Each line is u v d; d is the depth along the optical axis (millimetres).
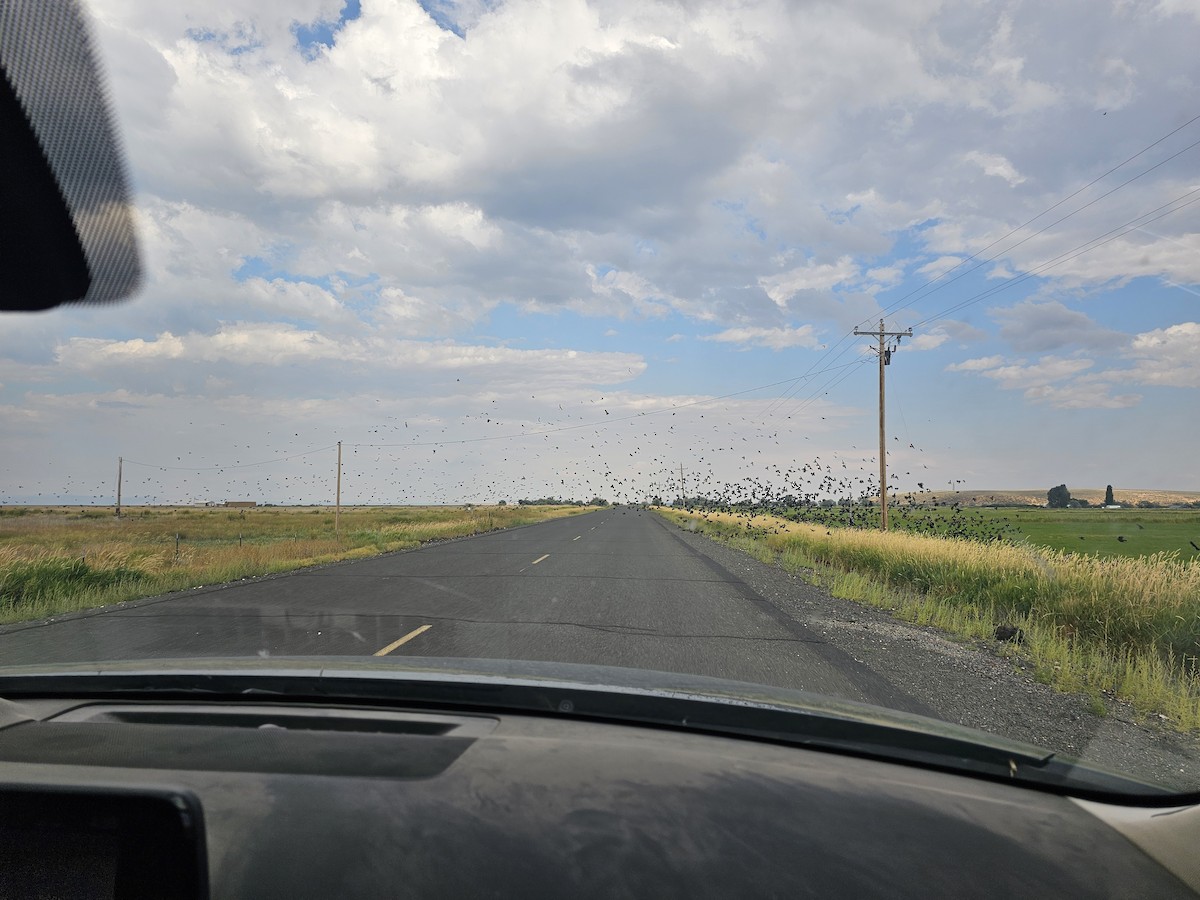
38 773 1620
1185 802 1982
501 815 1538
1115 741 4934
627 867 1380
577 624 9398
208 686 2561
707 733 2277
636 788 1719
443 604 11289
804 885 1383
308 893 1284
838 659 7469
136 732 2068
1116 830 1813
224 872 1343
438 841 1430
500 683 2436
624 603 11422
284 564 18391
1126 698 6270
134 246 2572
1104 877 1564
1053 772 2053
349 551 23406
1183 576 9102
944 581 13258
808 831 1591
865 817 1689
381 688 2506
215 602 11773
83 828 1463
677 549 24828
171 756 1812
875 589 13023
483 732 2154
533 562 19109
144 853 1428
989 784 2078
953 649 8336
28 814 1478
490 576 15562
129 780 1577
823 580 15531
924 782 1988
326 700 2543
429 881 1311
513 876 1334
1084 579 9961
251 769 1721
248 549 21453
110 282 2594
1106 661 7566
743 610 10891
